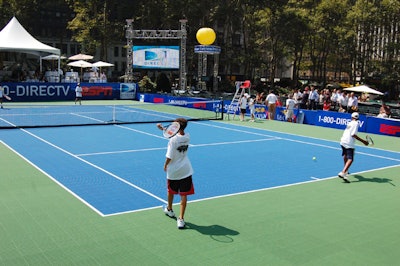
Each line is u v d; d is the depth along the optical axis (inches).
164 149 597.9
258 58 2292.1
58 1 2610.7
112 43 2215.8
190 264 238.1
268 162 536.4
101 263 236.2
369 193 404.5
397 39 2075.5
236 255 252.2
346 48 2188.7
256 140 714.8
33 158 517.3
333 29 2129.7
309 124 989.8
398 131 843.4
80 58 1727.4
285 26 2044.8
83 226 292.7
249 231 293.0
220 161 533.3
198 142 674.8
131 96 1534.2
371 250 265.9
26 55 2271.2
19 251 249.6
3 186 390.6
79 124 828.6
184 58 1531.7
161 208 336.5
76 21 1952.5
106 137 692.1
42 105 1191.6
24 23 2341.3
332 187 423.8
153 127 826.2
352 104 1039.6
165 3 2000.5
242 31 2496.3
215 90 1779.0
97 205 340.5
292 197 382.6
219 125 904.9
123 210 329.4
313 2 2202.3
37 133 715.4
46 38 2874.0
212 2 2090.3
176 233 284.4
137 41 2058.3
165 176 443.8
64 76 1707.7
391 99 2148.1
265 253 256.5
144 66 1524.4
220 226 301.3
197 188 402.9
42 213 318.0
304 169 503.2
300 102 1155.3
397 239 285.7
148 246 261.7
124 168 476.7
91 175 440.5
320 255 256.1
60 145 609.6
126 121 920.3
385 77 2021.4
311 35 2279.8
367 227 308.2
